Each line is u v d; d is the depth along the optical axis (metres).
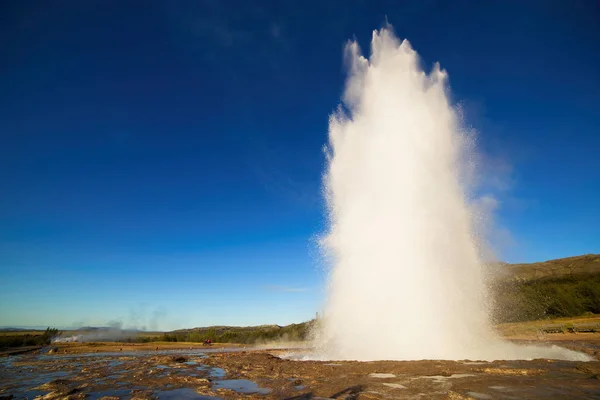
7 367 23.94
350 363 17.30
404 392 11.08
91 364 24.12
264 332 82.00
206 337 85.56
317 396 11.02
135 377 16.36
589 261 133.75
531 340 35.34
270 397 11.09
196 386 13.66
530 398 9.84
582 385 11.48
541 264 144.88
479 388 11.13
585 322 55.53
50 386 14.62
